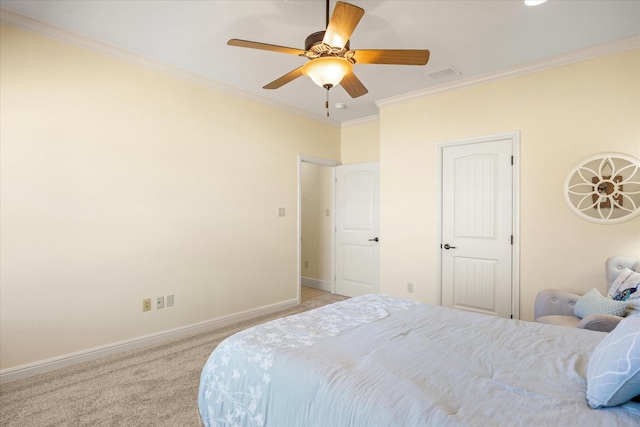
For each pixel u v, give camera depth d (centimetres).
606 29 258
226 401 148
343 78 228
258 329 179
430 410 104
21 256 244
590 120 292
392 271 416
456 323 192
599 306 227
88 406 211
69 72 266
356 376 125
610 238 282
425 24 250
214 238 361
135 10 234
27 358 246
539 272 317
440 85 368
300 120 461
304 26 254
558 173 307
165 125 323
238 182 385
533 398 112
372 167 480
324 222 546
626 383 100
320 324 188
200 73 340
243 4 227
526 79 324
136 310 302
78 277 270
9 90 239
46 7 230
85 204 273
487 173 349
